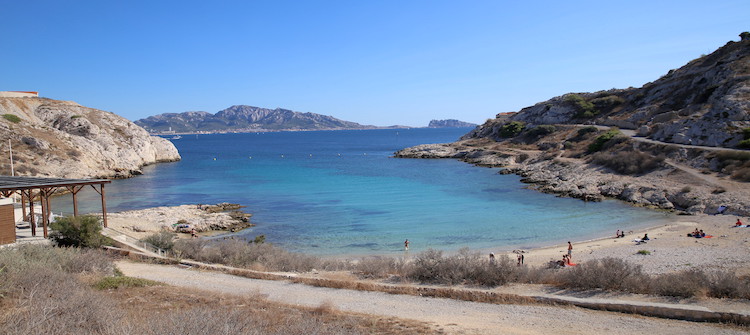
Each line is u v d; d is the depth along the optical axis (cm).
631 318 1498
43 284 1270
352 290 1927
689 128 6619
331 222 4441
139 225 3975
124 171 8488
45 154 7350
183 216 4522
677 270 2362
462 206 5184
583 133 9181
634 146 6881
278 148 18762
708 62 9056
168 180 7912
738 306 1536
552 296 1744
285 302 1673
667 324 1428
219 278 2097
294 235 3950
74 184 2967
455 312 1602
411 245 3581
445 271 2161
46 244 2455
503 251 3338
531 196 5788
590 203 5203
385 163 10556
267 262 2534
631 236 3588
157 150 11794
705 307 1520
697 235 3306
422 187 6656
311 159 12275
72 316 980
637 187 5416
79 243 2642
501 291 1900
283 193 6250
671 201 4803
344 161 11406
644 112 8925
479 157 10319
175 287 1777
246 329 977
